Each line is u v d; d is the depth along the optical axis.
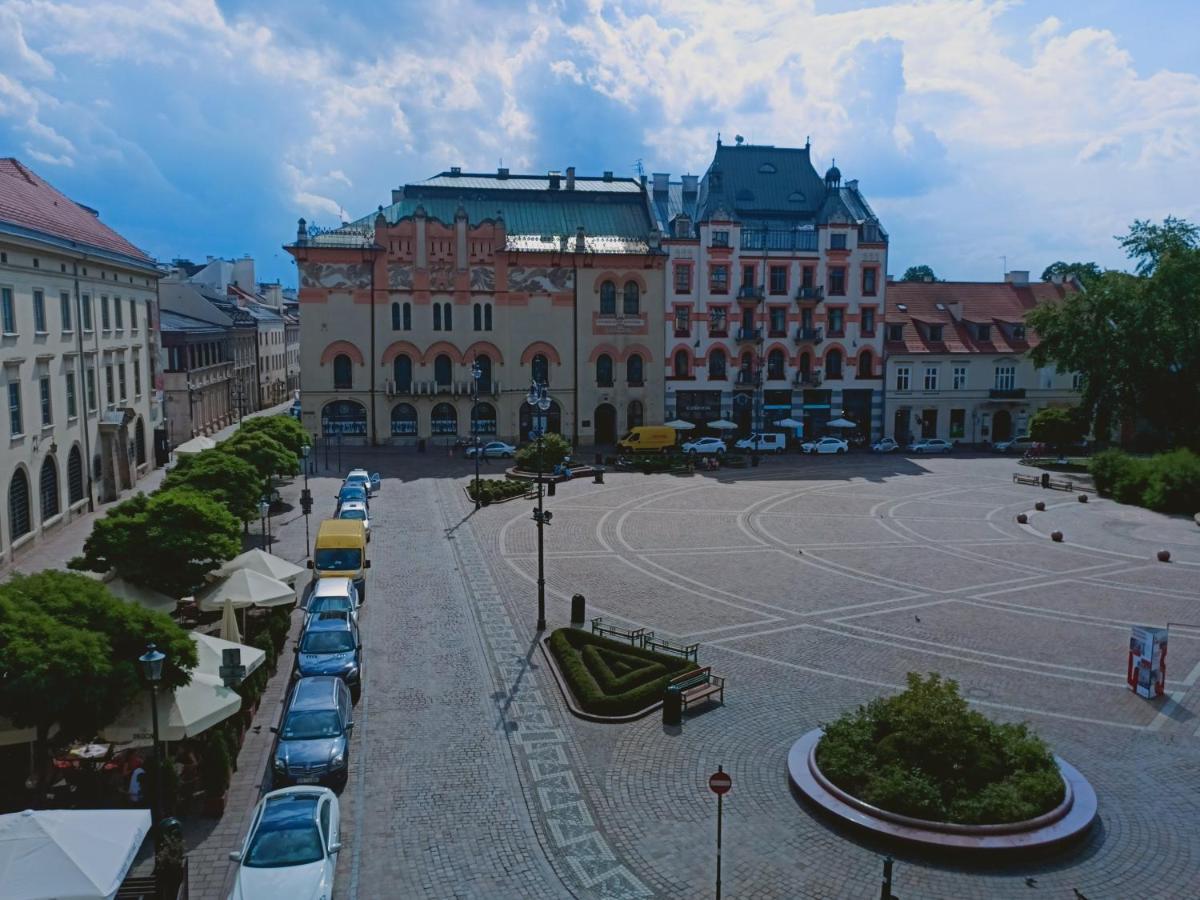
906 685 25.70
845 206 82.12
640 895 16.11
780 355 82.06
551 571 37.88
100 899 12.91
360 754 21.42
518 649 28.52
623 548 42.06
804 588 35.59
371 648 28.52
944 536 45.09
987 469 69.25
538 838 17.95
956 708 19.23
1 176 44.12
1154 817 18.50
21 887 12.80
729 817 18.52
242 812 18.94
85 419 47.44
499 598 33.94
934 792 17.66
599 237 80.31
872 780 18.30
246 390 98.38
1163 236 65.62
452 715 23.62
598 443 80.62
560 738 22.31
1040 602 33.84
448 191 80.12
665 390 80.50
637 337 79.62
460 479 61.41
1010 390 84.38
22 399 38.84
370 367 75.44
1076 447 79.06
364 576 35.19
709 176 82.50
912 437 83.88
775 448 79.00
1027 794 17.81
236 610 29.34
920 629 30.64
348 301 74.62
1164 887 16.12
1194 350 64.12
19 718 16.56
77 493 46.88
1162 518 49.78
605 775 20.44
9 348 37.47
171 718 18.52
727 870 16.70
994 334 85.12
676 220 79.38
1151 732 22.66
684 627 30.83
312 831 16.67
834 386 82.62
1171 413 66.00
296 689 22.55
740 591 35.12
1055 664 27.36
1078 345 66.75
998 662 27.53
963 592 35.12
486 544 42.59
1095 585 36.19
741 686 25.67
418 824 18.45
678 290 79.69
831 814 18.09
